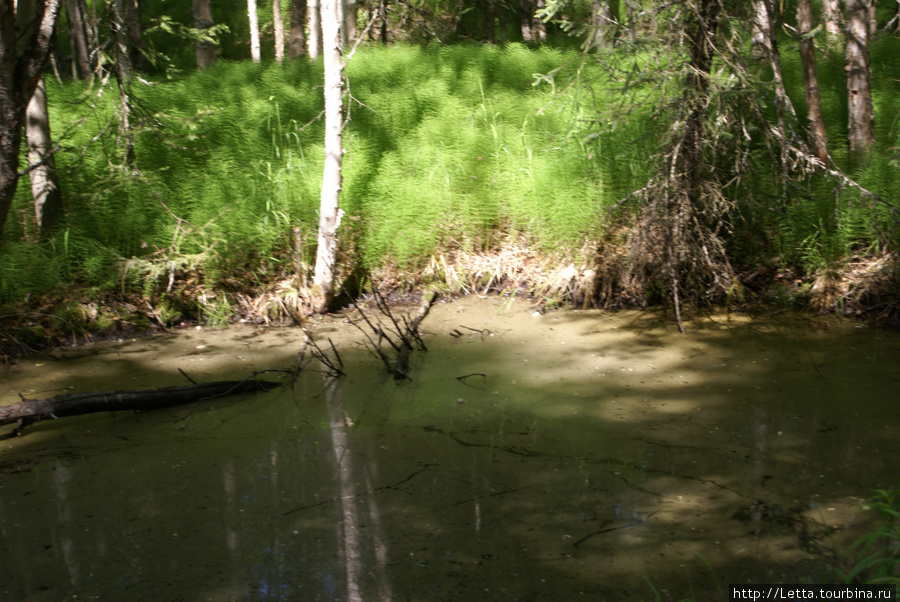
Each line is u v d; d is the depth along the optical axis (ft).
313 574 12.92
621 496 15.29
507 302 28.19
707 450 17.12
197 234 27.55
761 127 27.07
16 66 20.25
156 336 25.41
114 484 15.97
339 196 29.22
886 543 13.38
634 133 30.42
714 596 12.19
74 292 25.67
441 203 30.01
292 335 25.52
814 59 30.25
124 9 44.93
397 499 15.29
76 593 12.45
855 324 25.03
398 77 43.55
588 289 27.61
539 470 16.40
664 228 25.08
